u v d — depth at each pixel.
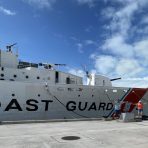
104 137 10.55
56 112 19.81
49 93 19.62
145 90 24.05
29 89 18.92
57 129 12.85
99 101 21.69
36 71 21.28
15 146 8.88
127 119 16.44
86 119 17.34
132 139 10.15
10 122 15.03
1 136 10.79
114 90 22.48
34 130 12.49
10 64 21.23
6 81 18.19
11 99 18.23
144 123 15.71
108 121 16.95
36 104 19.11
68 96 20.36
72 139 10.11
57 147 8.72
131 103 22.81
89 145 9.02
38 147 8.72
